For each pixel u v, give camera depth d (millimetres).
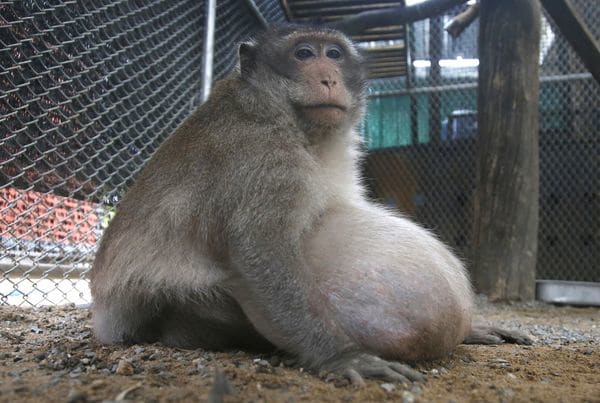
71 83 2076
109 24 2164
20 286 2312
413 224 1714
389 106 4129
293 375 1503
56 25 2016
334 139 1688
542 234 3824
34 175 2031
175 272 1623
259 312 1559
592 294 2844
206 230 1604
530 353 1759
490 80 2893
